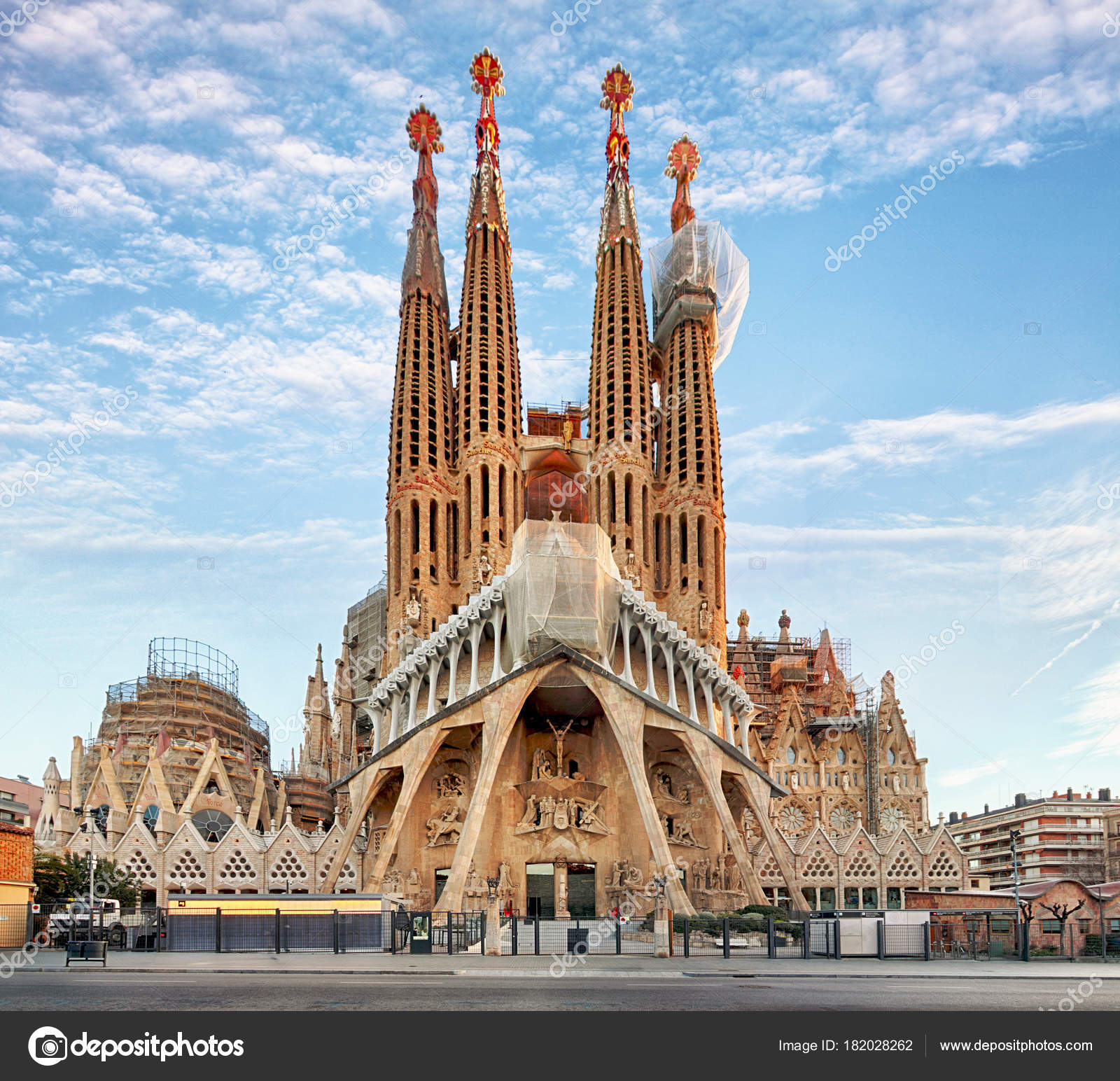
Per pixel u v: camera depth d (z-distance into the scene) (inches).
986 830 7337.6
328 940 1903.3
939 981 1385.3
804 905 3297.2
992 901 2876.5
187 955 1774.1
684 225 4569.4
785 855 3385.8
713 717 3476.9
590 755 3462.1
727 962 1737.2
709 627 4033.0
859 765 5497.1
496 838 3307.1
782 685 6058.1
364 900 1984.5
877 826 5315.0
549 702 3390.7
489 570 3993.6
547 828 3277.6
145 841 3725.4
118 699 5182.1
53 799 4463.6
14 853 2086.6
